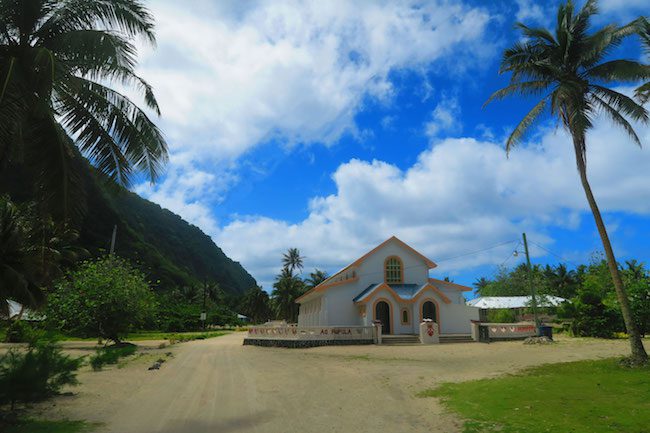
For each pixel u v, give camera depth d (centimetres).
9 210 1533
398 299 3294
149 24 1146
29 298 1681
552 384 1134
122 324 2992
